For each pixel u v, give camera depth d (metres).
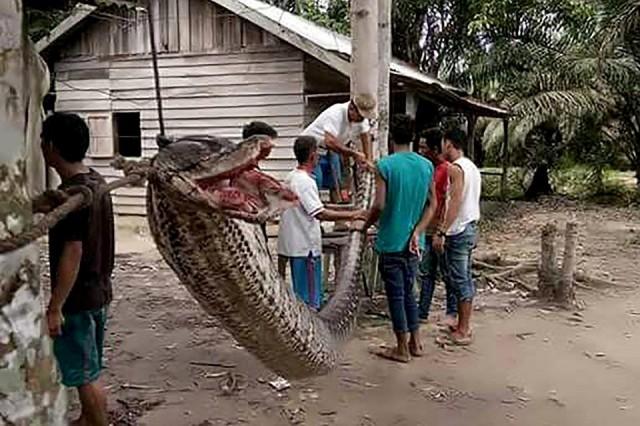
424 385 5.14
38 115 3.49
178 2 14.03
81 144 3.31
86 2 4.88
